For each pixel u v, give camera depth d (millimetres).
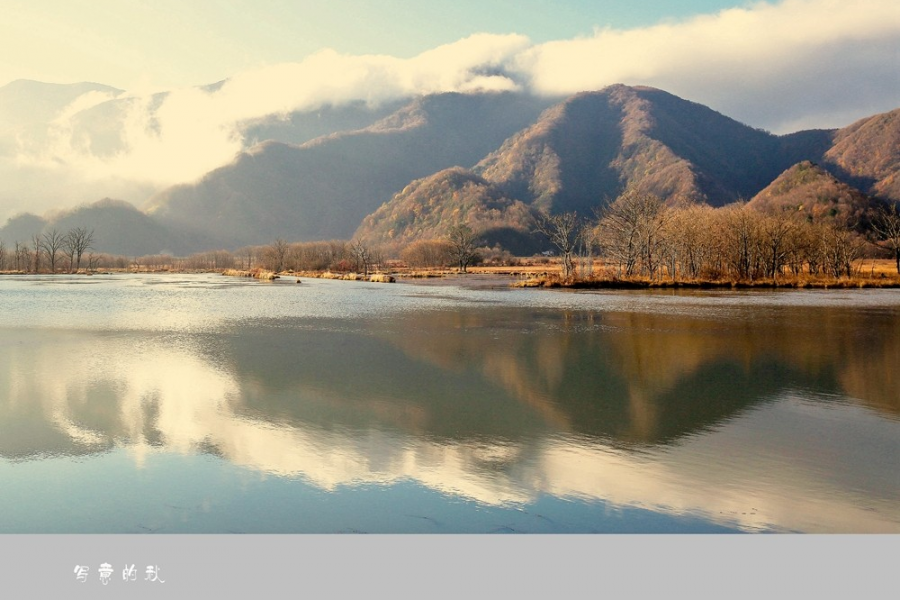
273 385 23531
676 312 53438
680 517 12352
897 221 121438
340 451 16031
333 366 27438
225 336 37125
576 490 13594
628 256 100812
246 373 25781
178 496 13281
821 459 15523
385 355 30312
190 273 193250
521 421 18828
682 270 106188
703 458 15594
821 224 130250
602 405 20812
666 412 19953
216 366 27312
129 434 17359
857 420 19062
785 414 19781
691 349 32562
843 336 37688
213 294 78500
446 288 93375
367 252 185750
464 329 40812
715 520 12273
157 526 12086
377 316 49531
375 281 118438
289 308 57250
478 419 19016
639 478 14250
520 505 12883
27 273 182625
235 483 13922
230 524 12117
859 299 69438
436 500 13070
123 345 33469
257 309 56156
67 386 23250
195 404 20656
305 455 15719
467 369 26859
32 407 20172
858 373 26344
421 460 15391
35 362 28219
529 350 32031
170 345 33469
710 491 13562
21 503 12992
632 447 16438
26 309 55625
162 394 22031
